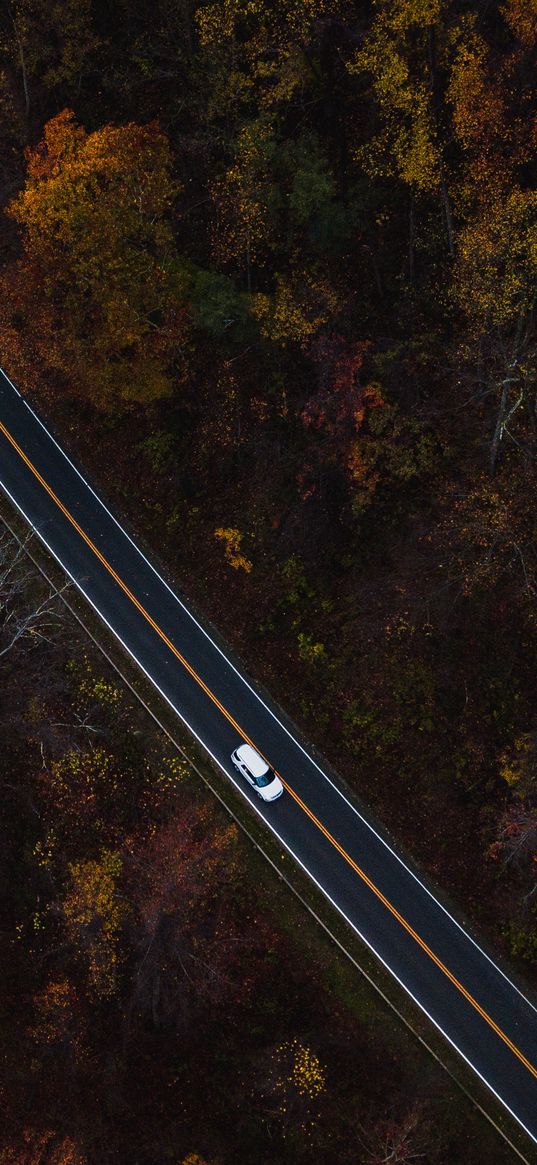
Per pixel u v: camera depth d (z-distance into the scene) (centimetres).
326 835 3981
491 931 3781
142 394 3862
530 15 2862
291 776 4066
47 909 4003
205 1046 3881
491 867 3809
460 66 2947
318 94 3612
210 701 4194
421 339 3456
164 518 4453
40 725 4166
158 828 4031
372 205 3450
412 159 3066
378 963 3806
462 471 3450
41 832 4169
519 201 2841
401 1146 3431
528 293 3059
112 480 4550
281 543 4191
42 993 4088
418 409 3444
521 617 3666
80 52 4009
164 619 4331
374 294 3750
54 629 4325
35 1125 3950
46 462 4628
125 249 3459
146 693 4219
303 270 3609
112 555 4453
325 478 3925
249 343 3956
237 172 3394
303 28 3247
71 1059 3994
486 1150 3534
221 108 3734
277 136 3500
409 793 3947
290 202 3356
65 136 3431
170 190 3469
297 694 4134
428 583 3606
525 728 3750
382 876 3909
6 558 4356
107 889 3638
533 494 3200
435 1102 3612
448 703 3872
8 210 3525
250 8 3281
